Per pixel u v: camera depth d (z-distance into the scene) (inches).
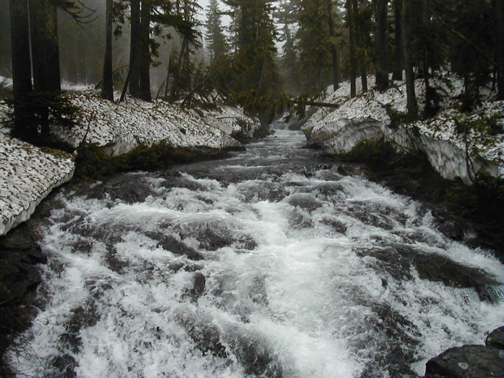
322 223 296.2
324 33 1059.3
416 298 211.5
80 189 358.0
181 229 278.5
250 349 175.8
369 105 595.5
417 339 182.4
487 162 301.7
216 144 652.7
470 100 399.9
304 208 323.9
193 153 577.0
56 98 392.8
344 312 197.0
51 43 443.5
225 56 949.8
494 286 221.5
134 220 293.7
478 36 399.2
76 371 170.6
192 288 217.6
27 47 406.6
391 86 629.3
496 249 259.6
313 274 228.5
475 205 298.8
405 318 195.5
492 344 161.3
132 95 719.1
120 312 199.5
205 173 437.4
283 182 398.3
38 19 428.8
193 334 186.1
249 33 1180.5
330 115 732.7
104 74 612.7
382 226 301.4
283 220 307.3
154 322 193.9
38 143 397.1
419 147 416.8
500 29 370.6
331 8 1031.0
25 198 279.1
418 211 326.3
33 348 175.5
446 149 358.0
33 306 197.8
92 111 521.0
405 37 486.3
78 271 231.8
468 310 206.2
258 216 316.5
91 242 263.3
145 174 442.9
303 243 272.7
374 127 521.3
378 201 354.9
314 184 386.6
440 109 450.0
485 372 138.5
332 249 258.8
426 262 240.8
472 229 282.7
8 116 384.2
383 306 201.5
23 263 218.5
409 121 431.5
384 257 245.1
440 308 205.6
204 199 347.9
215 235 274.8
